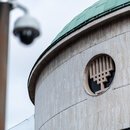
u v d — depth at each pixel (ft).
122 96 74.64
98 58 80.12
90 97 78.79
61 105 84.94
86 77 81.05
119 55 76.95
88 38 81.97
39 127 93.45
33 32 39.42
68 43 85.25
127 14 77.71
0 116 37.09
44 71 92.94
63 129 82.94
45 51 88.89
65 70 85.56
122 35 77.77
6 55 38.34
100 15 78.84
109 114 75.25
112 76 77.56
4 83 37.73
